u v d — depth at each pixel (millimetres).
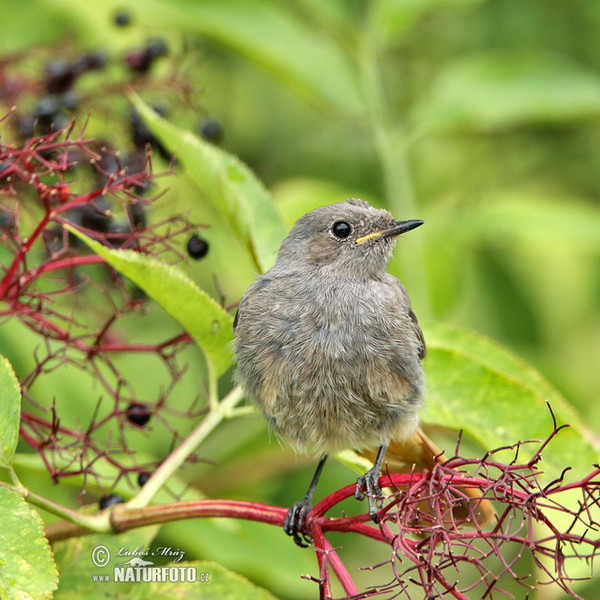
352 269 10266
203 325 8648
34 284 8570
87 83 11828
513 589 11797
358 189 14688
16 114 10203
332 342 9672
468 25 15094
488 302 13625
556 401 9305
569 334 13625
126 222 9430
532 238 12273
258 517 7395
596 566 8039
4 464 7152
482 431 8875
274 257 10070
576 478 8500
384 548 12375
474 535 6637
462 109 12508
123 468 8625
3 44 12055
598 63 14523
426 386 9172
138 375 11078
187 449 8383
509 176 14898
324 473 12195
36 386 10273
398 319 9828
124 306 8891
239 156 14820
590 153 14930
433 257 12406
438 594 6312
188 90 11031
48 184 8844
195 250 9344
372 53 13008
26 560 6566
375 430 9766
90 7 12266
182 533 10438
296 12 14062
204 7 12148
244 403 11875
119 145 10688
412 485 6938
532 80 12602
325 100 12734
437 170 14953
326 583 6887
